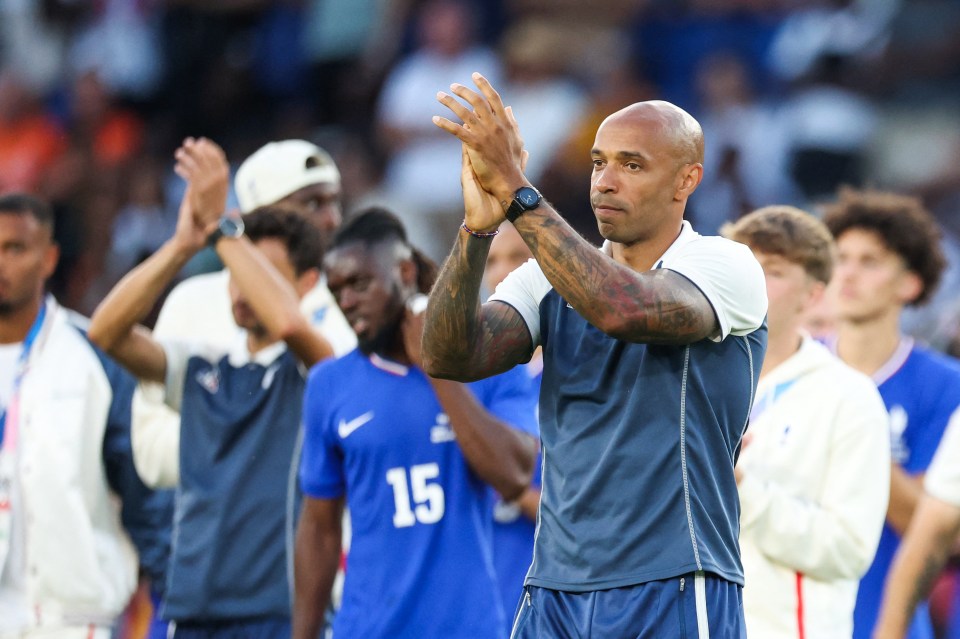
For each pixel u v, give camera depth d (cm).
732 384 1240
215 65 4859
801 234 1645
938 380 1938
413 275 1656
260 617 1750
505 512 1816
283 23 4812
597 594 1220
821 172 3997
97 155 4581
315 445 1652
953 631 2278
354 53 4703
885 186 3991
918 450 1934
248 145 4569
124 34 4909
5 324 1939
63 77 4962
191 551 1773
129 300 1761
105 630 1894
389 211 1670
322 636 1747
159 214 4238
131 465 1911
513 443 1590
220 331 2153
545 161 4109
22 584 1859
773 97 4156
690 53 4319
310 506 1666
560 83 4244
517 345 1277
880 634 1722
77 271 4206
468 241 1198
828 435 1602
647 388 1225
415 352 1606
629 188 1228
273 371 1819
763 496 1547
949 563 2103
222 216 1769
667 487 1215
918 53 4134
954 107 4078
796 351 1661
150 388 1841
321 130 4634
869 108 4116
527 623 1262
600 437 1239
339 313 2100
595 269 1160
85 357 1931
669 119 1240
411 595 1570
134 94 4853
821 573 1559
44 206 1956
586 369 1252
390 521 1591
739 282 1217
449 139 4269
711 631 1202
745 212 3766
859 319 1966
